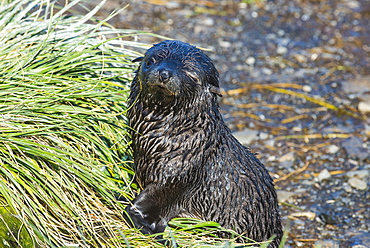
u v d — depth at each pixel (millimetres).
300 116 32156
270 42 39750
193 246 17344
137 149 17688
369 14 44125
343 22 42812
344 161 28375
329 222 23938
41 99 17266
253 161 19047
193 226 18094
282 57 38125
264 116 32000
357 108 33000
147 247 17266
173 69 16031
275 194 19625
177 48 16953
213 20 41719
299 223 23891
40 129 16438
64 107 17656
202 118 17094
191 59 16656
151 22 40125
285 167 27812
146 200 17703
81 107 18562
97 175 17281
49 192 16344
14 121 16984
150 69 16219
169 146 17109
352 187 26375
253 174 18750
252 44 39375
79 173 16859
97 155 18250
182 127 17031
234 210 18484
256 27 41469
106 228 17312
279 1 45250
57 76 18344
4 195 15672
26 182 16359
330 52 38875
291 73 36406
